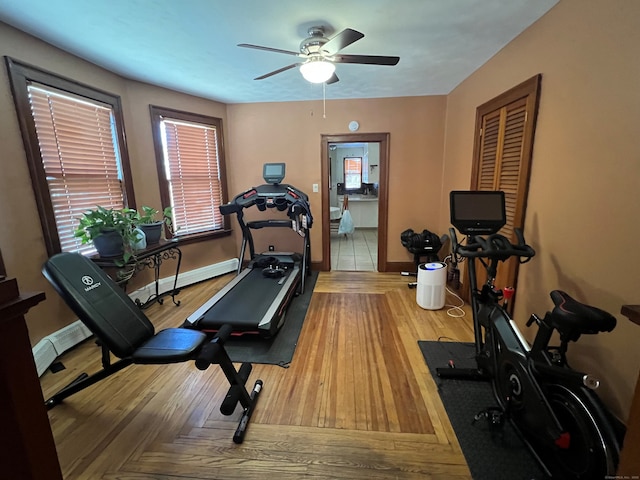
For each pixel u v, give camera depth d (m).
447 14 2.07
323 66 2.30
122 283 2.83
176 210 3.97
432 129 4.18
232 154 4.51
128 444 1.66
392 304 3.45
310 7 1.96
